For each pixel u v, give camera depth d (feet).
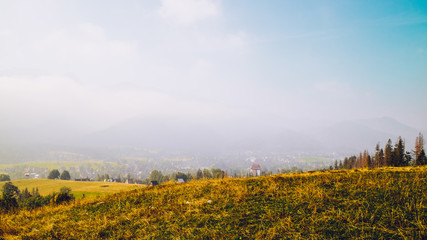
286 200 24.08
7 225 28.91
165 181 48.14
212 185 36.63
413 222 16.85
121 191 43.98
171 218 23.32
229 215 21.88
